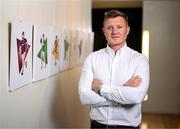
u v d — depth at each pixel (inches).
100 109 73.4
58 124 121.7
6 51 68.9
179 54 243.0
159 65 246.4
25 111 82.9
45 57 96.3
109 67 73.2
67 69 131.6
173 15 241.9
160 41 244.8
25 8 80.2
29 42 81.0
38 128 95.5
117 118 72.9
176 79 245.0
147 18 245.6
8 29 69.7
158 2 243.0
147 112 252.8
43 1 95.8
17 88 75.1
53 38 104.5
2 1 66.3
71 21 141.3
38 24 91.2
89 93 71.9
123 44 73.4
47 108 105.0
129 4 278.8
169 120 229.6
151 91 249.6
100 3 273.6
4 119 69.0
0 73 66.0
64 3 125.9
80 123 170.4
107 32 72.1
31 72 84.8
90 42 196.7
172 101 247.8
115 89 69.2
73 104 150.4
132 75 71.6
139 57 72.3
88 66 75.4
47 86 103.7
